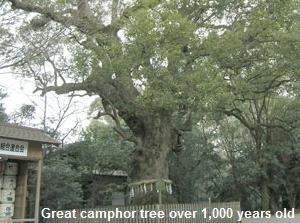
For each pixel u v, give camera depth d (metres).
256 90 24.12
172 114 22.02
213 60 19.59
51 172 22.47
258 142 37.75
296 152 37.97
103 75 19.20
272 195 39.69
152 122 22.70
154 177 22.14
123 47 17.72
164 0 18.38
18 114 28.33
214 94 17.73
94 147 28.09
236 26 21.00
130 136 23.36
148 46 17.27
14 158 14.73
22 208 16.05
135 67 18.00
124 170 30.23
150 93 17.56
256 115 38.91
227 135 41.44
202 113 21.53
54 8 18.56
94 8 21.52
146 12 17.42
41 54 17.72
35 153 15.32
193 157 36.03
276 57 22.23
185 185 35.09
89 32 19.59
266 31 20.94
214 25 21.83
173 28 17.36
